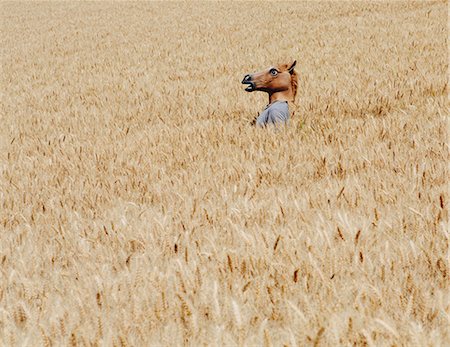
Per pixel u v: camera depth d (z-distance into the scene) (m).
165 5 52.34
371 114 10.95
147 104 14.90
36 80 22.33
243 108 13.09
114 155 8.81
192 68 21.27
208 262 4.07
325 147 7.86
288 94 9.72
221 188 6.34
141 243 4.47
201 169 7.26
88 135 11.61
